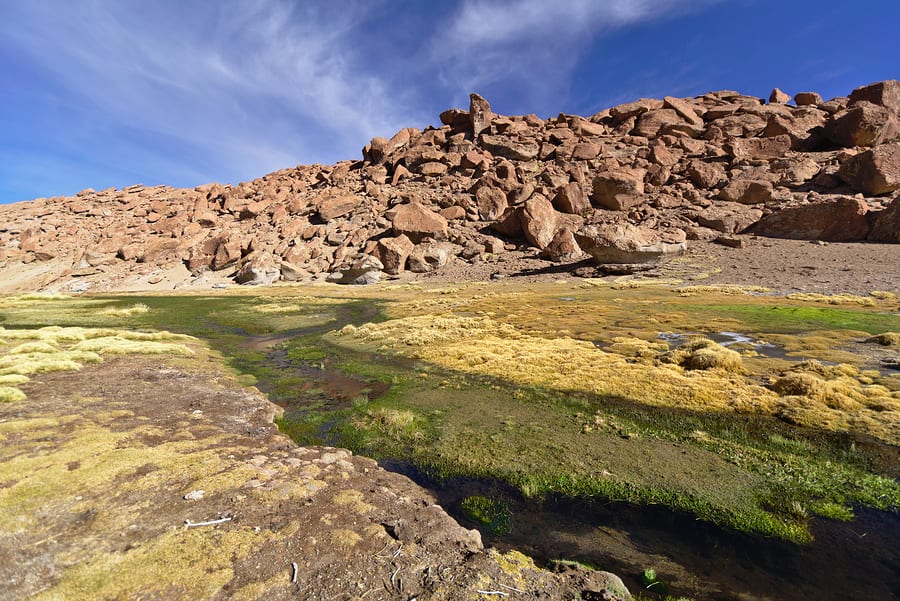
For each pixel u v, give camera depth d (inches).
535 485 429.1
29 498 317.1
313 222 4813.0
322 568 255.1
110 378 758.5
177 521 298.4
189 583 235.0
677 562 313.9
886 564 309.0
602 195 3937.0
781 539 341.7
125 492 335.3
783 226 2837.1
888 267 1989.4
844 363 824.3
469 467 476.7
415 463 490.6
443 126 6294.3
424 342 1191.6
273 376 895.7
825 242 2541.8
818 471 450.3
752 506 389.7
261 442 494.3
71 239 5054.1
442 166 5265.8
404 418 622.2
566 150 4953.3
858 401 633.0
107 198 6663.4
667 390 719.1
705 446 520.1
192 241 4655.5
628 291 2135.8
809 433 546.6
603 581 268.5
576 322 1392.7
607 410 652.1
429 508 351.9
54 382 697.6
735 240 2768.2
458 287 2874.0
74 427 478.0
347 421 626.5
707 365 826.8
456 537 304.2
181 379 800.3
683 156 4431.6
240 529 291.7
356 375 898.1
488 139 5398.6
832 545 333.1
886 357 852.6
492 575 259.9
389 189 5088.6
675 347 1004.6
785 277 2096.5
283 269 3772.1
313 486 370.3
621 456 496.1
